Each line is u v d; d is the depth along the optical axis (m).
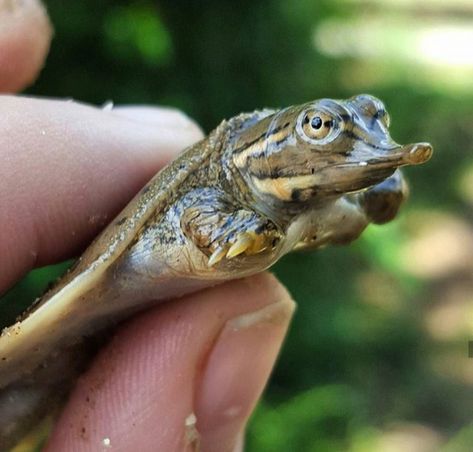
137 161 0.11
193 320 0.10
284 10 0.26
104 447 0.10
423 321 0.28
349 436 0.20
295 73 0.28
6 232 0.10
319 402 0.19
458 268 0.32
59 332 0.10
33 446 0.12
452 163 0.41
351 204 0.10
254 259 0.09
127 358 0.10
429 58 0.57
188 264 0.09
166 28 0.21
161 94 0.21
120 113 0.11
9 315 0.11
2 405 0.11
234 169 0.09
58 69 0.19
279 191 0.09
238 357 0.10
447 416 0.23
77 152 0.10
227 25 0.23
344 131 0.09
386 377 0.25
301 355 0.22
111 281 0.10
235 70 0.24
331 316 0.23
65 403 0.11
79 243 0.11
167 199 0.09
